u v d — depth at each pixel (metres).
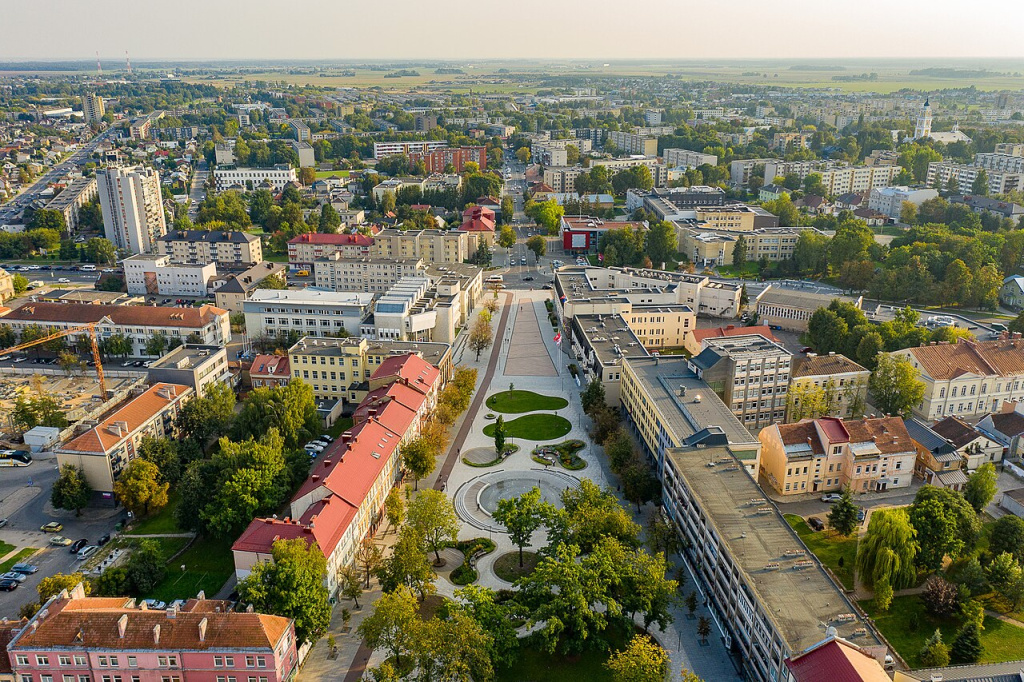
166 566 190.38
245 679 145.25
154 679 145.50
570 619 156.88
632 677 140.00
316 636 161.88
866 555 177.38
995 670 137.75
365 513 198.38
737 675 157.62
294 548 163.62
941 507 185.38
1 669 145.62
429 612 173.62
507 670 158.38
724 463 199.88
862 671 128.00
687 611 176.25
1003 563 174.75
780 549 164.88
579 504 190.88
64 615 147.75
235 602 171.62
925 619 171.88
